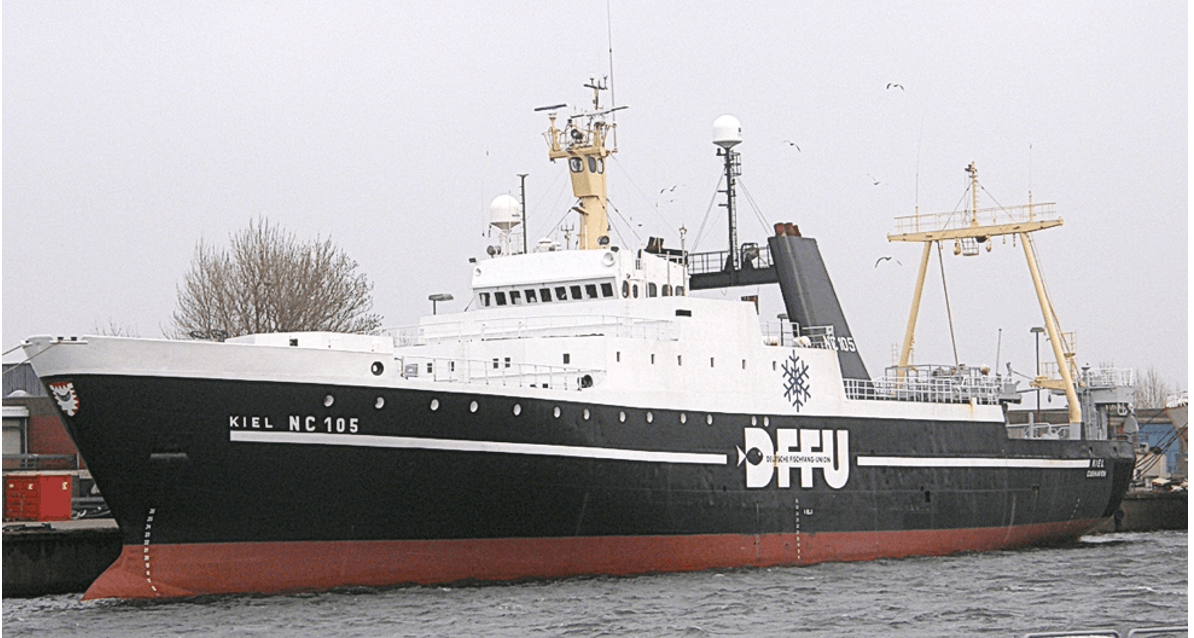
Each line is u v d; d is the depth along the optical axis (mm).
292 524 90125
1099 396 147250
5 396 142125
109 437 86312
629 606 91625
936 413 122812
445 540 94438
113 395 85625
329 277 168875
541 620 86938
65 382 86000
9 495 116625
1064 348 147625
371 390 90438
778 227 126250
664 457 102500
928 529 121000
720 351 108812
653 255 116188
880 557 117375
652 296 115125
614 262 110562
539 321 111875
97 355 85438
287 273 164125
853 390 121750
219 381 86938
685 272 120500
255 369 87688
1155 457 184000
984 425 126938
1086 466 138000
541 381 103188
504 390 94438
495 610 89062
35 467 133000
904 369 133125
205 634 81812
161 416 86188
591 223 117562
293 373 88688
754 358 110750
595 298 111188
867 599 97125
